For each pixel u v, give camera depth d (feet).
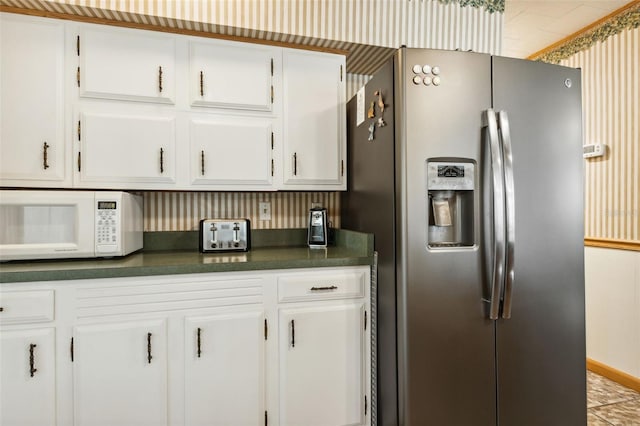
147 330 4.95
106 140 5.82
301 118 6.78
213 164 6.30
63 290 4.68
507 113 5.27
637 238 8.20
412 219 4.96
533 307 5.37
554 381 5.48
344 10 6.68
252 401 5.36
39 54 5.54
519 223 5.29
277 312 5.48
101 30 5.77
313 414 5.63
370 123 5.99
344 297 5.78
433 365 5.01
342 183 7.08
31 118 5.51
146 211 6.96
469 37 7.41
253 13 6.22
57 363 4.66
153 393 4.98
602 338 8.88
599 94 8.98
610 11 8.53
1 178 5.41
